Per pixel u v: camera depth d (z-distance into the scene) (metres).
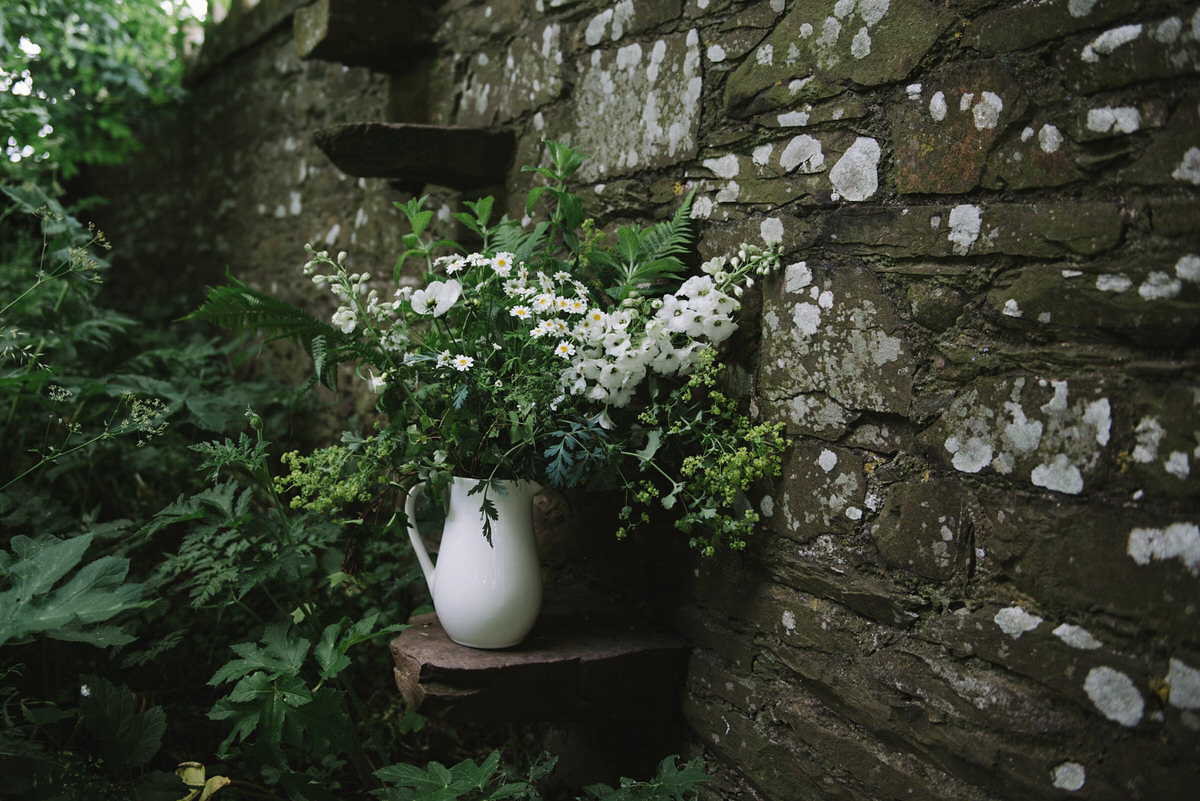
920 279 1.32
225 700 1.71
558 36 2.15
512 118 2.33
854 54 1.42
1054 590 1.15
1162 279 1.03
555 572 2.21
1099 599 1.09
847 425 1.45
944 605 1.30
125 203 5.37
